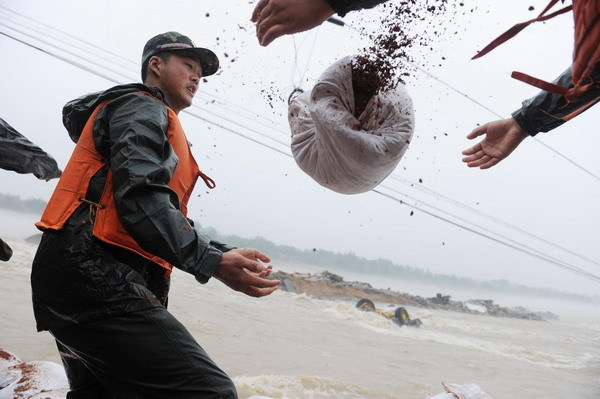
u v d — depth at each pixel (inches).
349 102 95.0
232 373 294.5
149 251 69.4
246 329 492.1
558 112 94.3
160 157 74.5
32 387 120.6
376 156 90.7
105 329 70.8
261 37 66.5
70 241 71.7
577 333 1457.9
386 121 96.8
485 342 824.3
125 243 74.5
